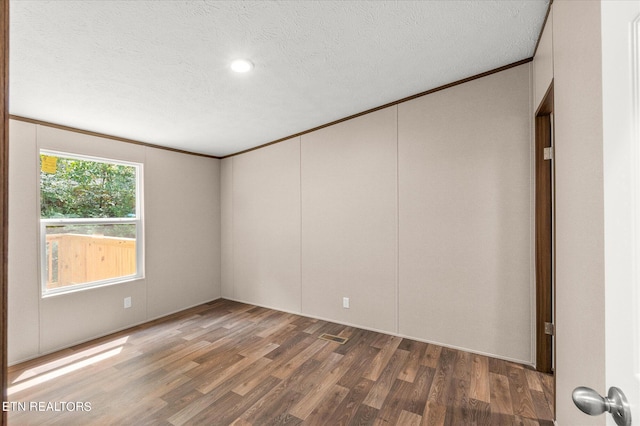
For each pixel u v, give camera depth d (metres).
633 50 0.54
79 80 2.13
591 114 1.14
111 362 2.59
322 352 2.75
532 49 2.27
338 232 3.45
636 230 0.54
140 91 2.38
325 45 2.03
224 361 2.60
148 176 3.65
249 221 4.25
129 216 3.53
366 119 3.25
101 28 1.63
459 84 2.74
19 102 2.39
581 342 1.28
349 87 2.69
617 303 0.58
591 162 1.15
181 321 3.58
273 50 2.03
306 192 3.69
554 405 1.79
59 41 1.70
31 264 2.68
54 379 2.34
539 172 2.37
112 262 3.34
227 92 2.56
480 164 2.66
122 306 3.34
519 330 2.51
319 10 1.69
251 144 4.04
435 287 2.87
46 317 2.76
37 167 2.72
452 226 2.79
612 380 0.59
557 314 1.67
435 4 1.72
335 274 3.48
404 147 3.02
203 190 4.33
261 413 1.94
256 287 4.20
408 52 2.20
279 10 1.65
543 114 2.29
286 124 3.44
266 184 4.07
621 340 0.57
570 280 1.41
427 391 2.15
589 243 1.18
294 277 3.82
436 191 2.86
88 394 2.15
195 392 2.16
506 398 2.06
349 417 1.90
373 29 1.90
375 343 2.91
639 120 0.53
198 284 4.23
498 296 2.59
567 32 1.41
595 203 1.12
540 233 2.38
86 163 3.15
